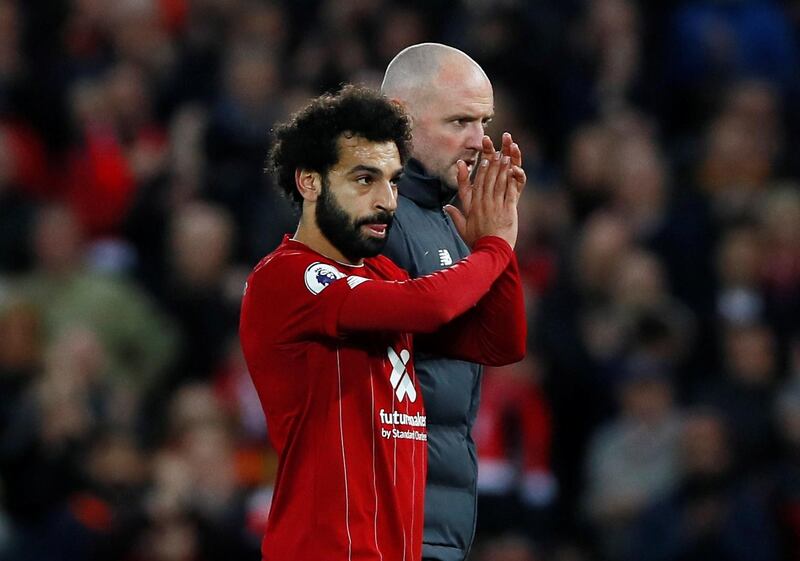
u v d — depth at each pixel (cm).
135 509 3366
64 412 3562
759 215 4278
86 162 4431
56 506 3497
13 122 4750
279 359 1794
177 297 4034
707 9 5112
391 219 1795
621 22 5019
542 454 3709
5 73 4806
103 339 3944
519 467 3631
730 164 4544
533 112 4766
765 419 3747
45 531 3416
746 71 5062
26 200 4372
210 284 4056
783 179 4644
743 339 3844
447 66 1995
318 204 1791
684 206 4353
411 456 1811
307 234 1811
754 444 3706
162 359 3981
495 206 1866
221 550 3350
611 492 3722
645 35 5141
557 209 4388
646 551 3581
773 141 4697
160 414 3844
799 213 4200
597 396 3894
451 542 1945
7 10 4891
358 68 4600
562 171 4644
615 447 3772
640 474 3728
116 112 4578
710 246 4262
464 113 1989
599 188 4484
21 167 4609
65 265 4025
